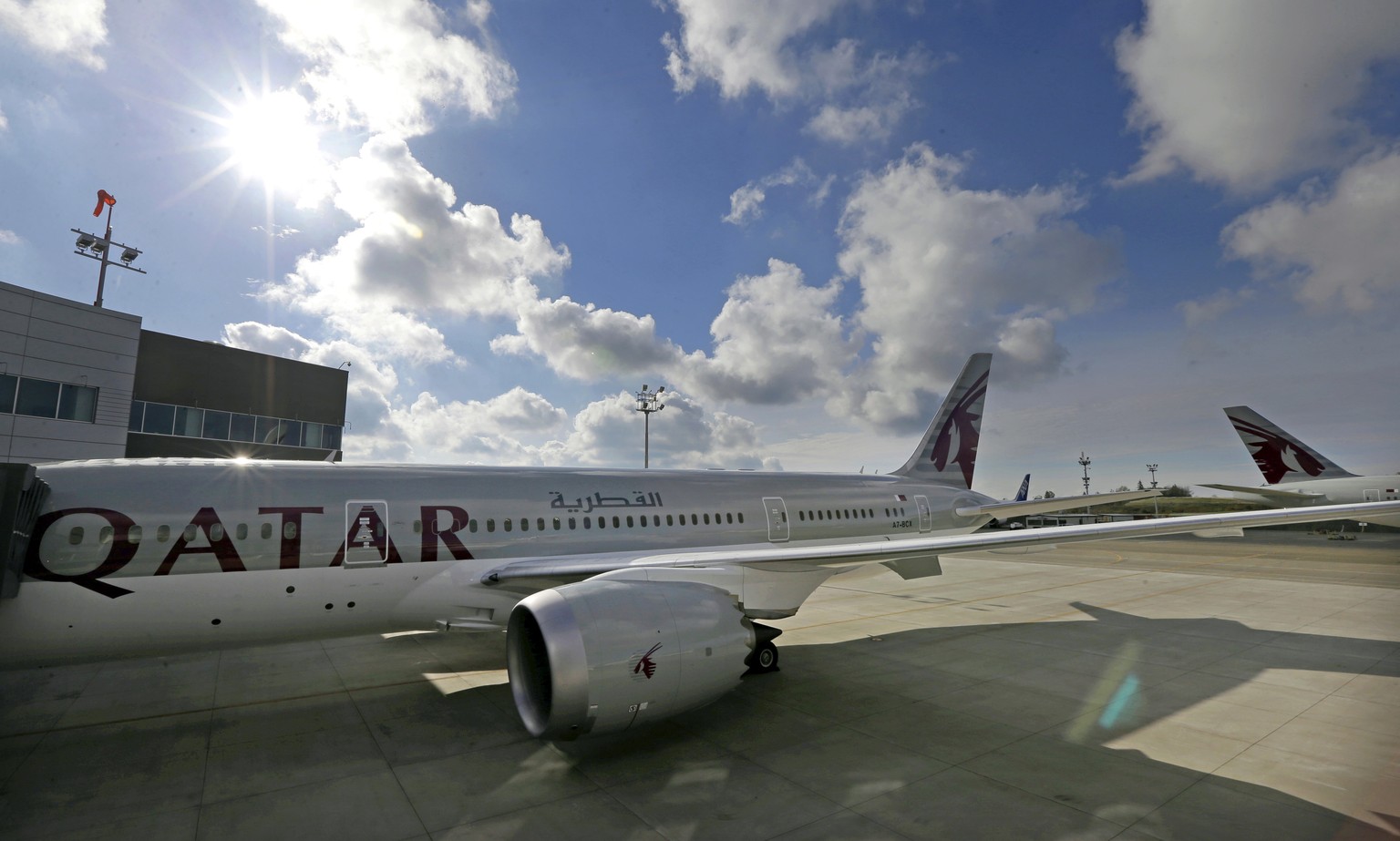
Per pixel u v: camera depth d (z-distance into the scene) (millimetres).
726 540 12539
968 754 7383
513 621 7668
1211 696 9578
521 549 10125
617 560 9305
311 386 34281
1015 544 9328
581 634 6898
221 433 30844
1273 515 9078
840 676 10680
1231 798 6262
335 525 8828
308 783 6703
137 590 7625
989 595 20438
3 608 7047
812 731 8141
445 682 10531
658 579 8141
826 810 6035
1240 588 21609
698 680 7500
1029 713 8836
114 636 7668
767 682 10344
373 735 8086
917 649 12727
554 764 7168
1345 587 21594
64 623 7348
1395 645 13016
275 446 32688
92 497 7758
